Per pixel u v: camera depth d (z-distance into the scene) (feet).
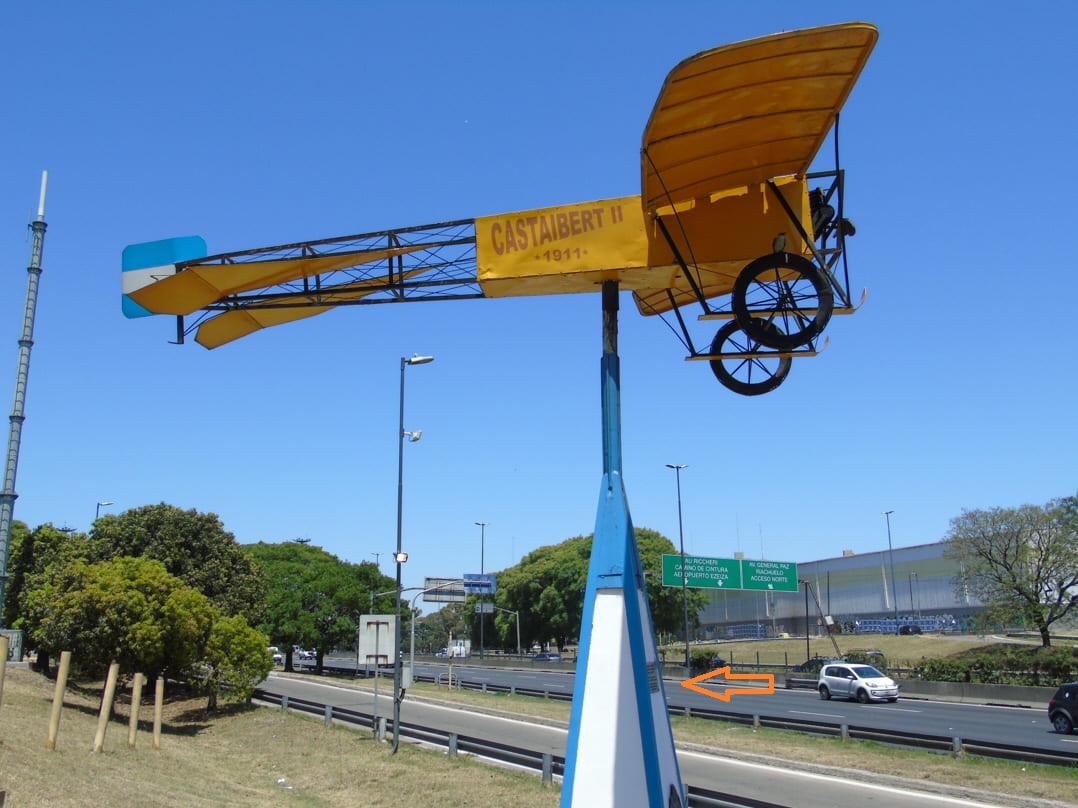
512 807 46.06
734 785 51.06
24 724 59.77
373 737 74.13
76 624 82.53
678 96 25.98
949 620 222.07
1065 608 149.07
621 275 32.40
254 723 88.89
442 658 303.27
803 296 32.65
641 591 30.78
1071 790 44.11
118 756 57.77
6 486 86.22
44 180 89.40
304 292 38.24
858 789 49.06
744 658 214.28
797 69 25.40
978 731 76.95
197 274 37.40
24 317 87.81
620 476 30.71
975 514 159.12
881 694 110.42
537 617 255.70
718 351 33.91
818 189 32.73
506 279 32.99
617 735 27.58
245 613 121.39
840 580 260.01
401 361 78.33
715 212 32.01
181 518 122.83
